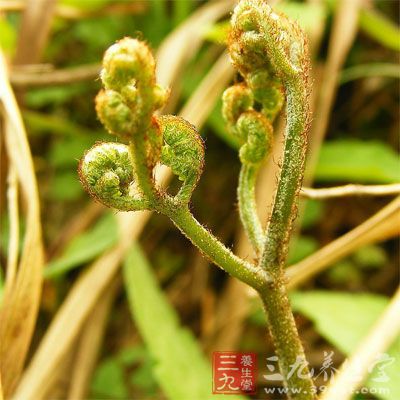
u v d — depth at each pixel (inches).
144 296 20.0
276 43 12.8
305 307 19.2
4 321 16.7
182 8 27.8
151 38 28.8
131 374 22.8
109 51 11.8
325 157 24.0
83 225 23.1
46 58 29.2
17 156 17.9
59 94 27.0
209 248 12.9
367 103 28.4
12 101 18.2
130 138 12.0
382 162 23.4
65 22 28.9
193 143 12.6
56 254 23.2
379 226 18.4
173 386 18.1
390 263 25.5
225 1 25.7
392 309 15.4
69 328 19.3
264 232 13.7
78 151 27.2
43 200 27.7
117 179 12.5
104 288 20.3
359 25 26.8
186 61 23.6
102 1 27.7
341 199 26.5
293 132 12.9
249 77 13.6
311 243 24.2
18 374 16.8
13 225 17.5
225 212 26.5
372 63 28.7
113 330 25.0
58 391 21.2
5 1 24.4
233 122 13.8
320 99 24.6
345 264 25.6
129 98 11.9
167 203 12.6
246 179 13.9
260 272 13.2
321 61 26.9
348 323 18.7
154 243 26.5
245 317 22.0
